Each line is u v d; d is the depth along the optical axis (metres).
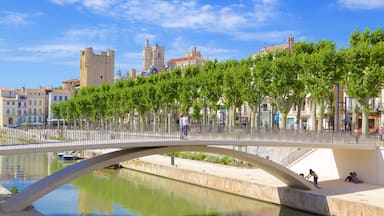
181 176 50.81
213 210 36.84
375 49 41.69
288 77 49.16
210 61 68.25
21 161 73.12
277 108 53.78
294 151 47.00
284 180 37.88
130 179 53.59
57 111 122.38
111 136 28.86
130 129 30.83
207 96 60.19
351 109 62.56
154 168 56.56
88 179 53.78
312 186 36.59
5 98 151.62
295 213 35.19
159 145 29.23
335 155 42.25
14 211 25.84
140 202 40.31
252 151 52.06
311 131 38.62
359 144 37.78
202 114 74.38
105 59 153.25
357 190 35.81
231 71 56.44
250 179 42.72
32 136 31.69
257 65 51.91
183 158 61.00
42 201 40.12
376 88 42.38
